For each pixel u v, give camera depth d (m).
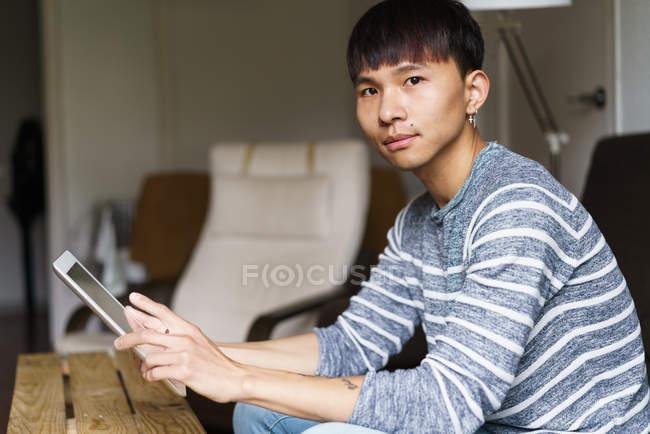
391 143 0.86
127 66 4.37
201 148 4.50
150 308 0.82
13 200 5.07
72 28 4.18
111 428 1.04
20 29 5.44
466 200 0.88
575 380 0.86
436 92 0.83
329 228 2.41
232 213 2.58
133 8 4.38
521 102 2.78
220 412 1.86
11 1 5.42
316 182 2.43
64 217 4.15
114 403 1.20
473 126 0.91
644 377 0.91
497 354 0.74
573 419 0.87
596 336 0.87
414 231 1.07
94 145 4.27
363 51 0.85
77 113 4.20
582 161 2.45
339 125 4.10
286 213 2.46
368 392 0.75
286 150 2.60
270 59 4.31
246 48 4.37
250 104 4.38
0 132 5.43
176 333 0.81
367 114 0.87
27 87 5.46
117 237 3.87
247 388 0.75
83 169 4.23
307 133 4.22
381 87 0.85
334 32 4.07
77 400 1.23
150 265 3.48
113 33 4.32
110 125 4.32
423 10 0.84
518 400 0.88
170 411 1.14
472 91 0.89
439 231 0.96
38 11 5.47
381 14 0.85
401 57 0.83
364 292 1.13
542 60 2.64
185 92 4.50
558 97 2.56
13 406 1.19
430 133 0.84
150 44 4.45
